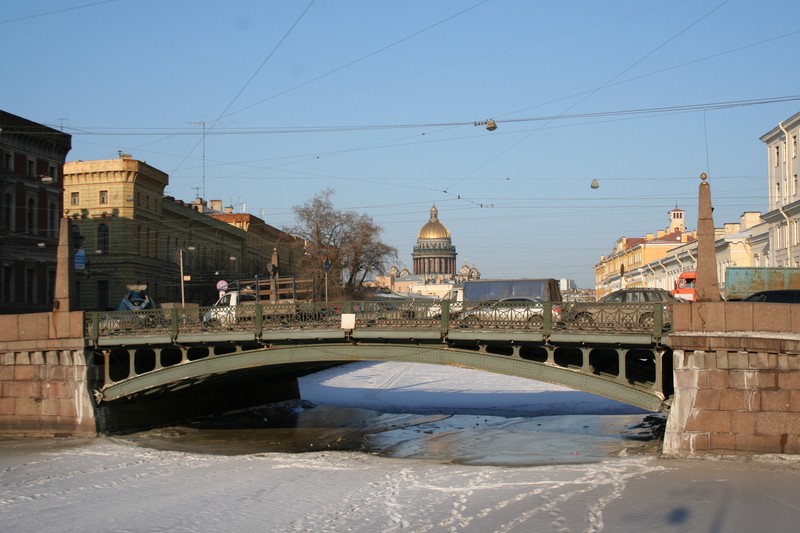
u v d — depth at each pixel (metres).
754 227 68.81
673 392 25.72
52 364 30.86
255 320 28.41
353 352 28.06
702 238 23.30
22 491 22.00
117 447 28.83
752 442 22.44
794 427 22.09
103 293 74.00
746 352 22.50
